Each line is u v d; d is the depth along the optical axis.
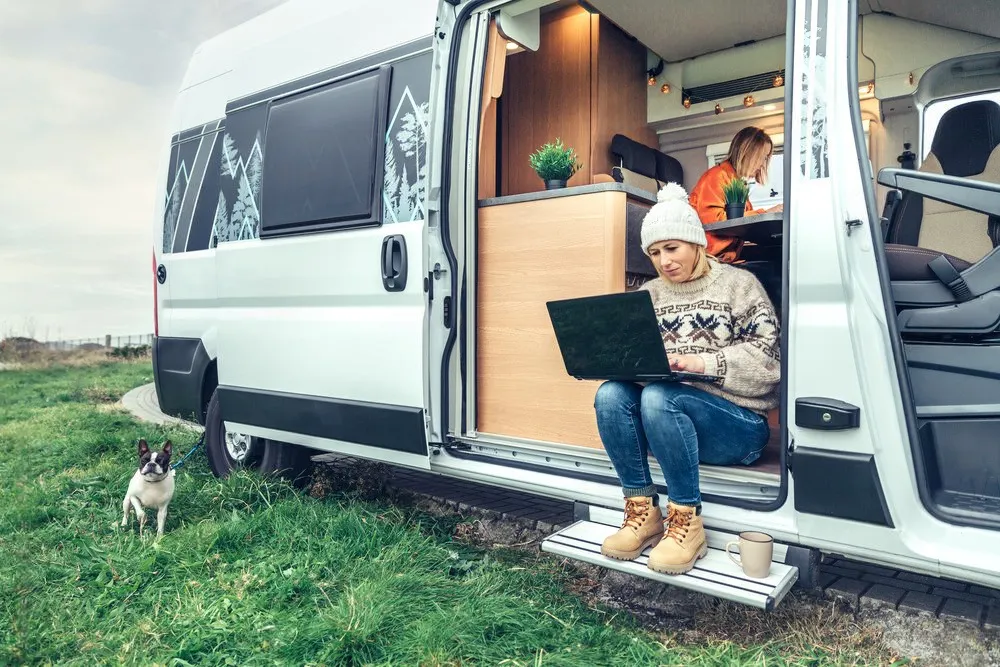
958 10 3.64
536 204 2.97
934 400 2.20
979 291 2.16
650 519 2.39
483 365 3.18
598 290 2.79
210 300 4.23
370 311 3.27
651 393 2.28
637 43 4.87
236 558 3.01
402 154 3.14
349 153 3.34
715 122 4.84
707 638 2.38
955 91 3.77
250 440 4.18
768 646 2.28
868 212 2.01
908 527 1.98
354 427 3.31
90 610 2.53
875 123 4.10
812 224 2.09
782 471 2.20
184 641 2.26
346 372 3.35
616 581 2.88
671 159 5.04
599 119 4.42
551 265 2.93
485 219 3.15
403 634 2.31
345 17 3.53
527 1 2.96
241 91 4.12
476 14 3.08
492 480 2.95
